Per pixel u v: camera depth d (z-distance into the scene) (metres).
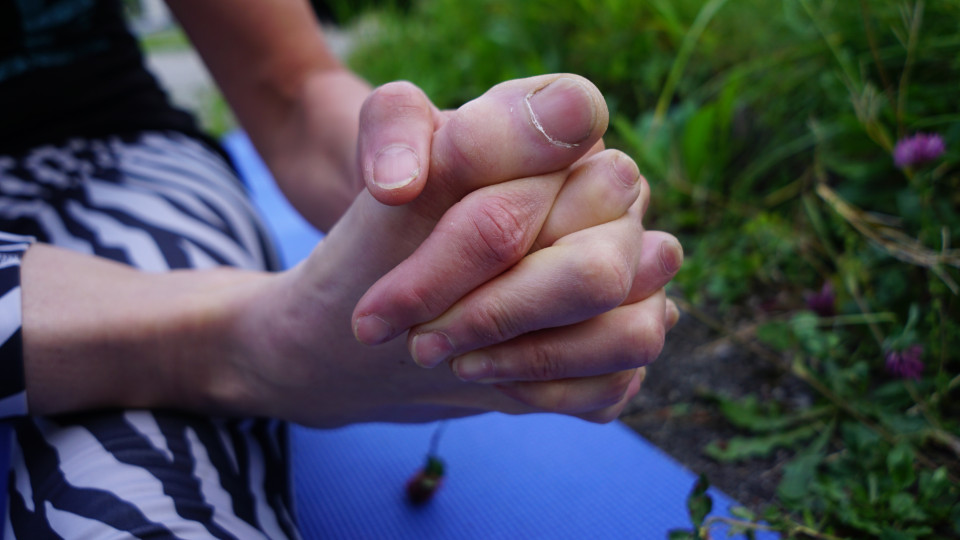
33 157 0.39
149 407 0.29
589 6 0.79
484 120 0.23
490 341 0.24
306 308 0.27
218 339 0.29
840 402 0.36
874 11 0.53
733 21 0.68
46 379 0.27
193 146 0.46
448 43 1.08
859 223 0.42
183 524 0.25
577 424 0.42
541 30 0.86
